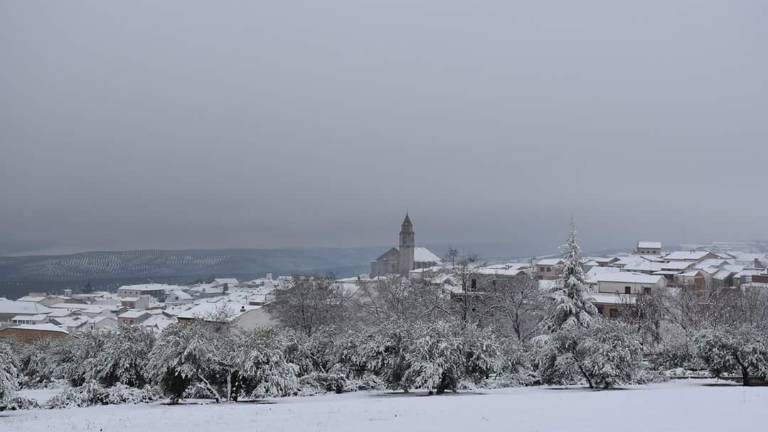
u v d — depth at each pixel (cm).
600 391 4175
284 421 2700
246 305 13188
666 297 8725
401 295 8950
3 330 13112
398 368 4697
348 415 2842
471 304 7831
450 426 2439
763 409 2742
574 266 6300
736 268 15312
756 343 4716
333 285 11762
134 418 2958
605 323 4856
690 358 5925
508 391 4503
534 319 7906
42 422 2969
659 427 2297
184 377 4053
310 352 5375
